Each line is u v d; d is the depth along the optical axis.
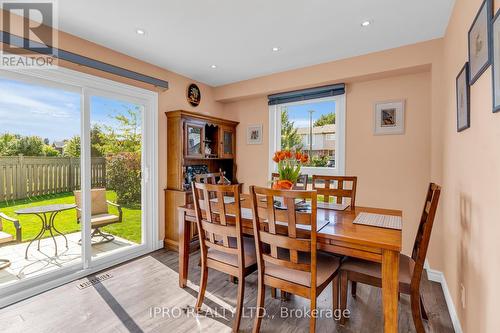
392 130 2.93
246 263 1.81
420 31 2.36
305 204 2.23
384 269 1.40
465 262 1.62
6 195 2.15
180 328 1.78
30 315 1.91
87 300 2.11
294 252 1.52
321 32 2.39
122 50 2.78
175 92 3.50
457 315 1.78
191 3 1.95
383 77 2.96
